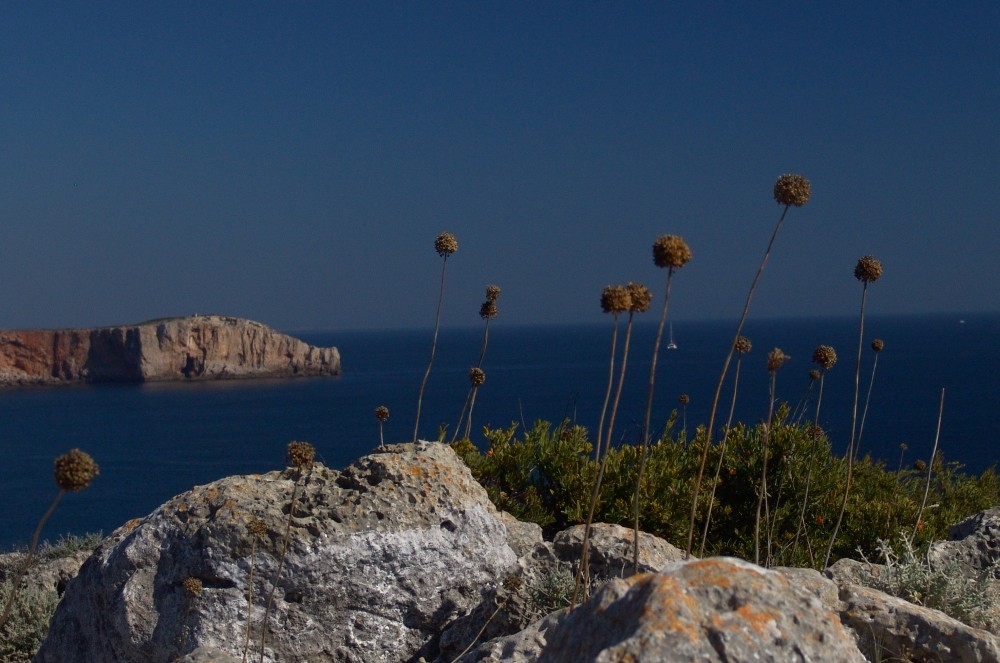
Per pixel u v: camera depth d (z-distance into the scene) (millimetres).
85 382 190000
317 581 7340
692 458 11141
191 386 182875
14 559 13211
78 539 14281
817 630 3951
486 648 5906
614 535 7824
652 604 3918
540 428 11242
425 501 7855
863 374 151500
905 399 111000
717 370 162750
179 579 7395
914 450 68938
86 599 7918
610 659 3701
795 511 10367
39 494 77125
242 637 7195
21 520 66062
